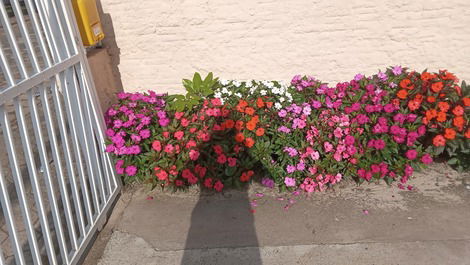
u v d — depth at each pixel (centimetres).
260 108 362
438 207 316
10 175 400
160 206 342
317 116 362
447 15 361
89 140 311
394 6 362
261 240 296
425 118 329
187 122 354
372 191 341
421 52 376
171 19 377
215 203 340
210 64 393
